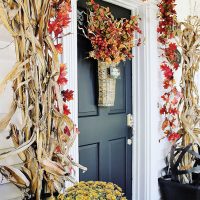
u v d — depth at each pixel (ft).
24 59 3.55
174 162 7.89
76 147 5.52
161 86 7.99
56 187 4.06
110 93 6.36
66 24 4.44
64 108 4.62
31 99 3.70
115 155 7.38
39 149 3.72
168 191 7.66
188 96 7.85
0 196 4.11
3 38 4.29
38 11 3.64
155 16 7.71
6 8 3.37
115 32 5.81
